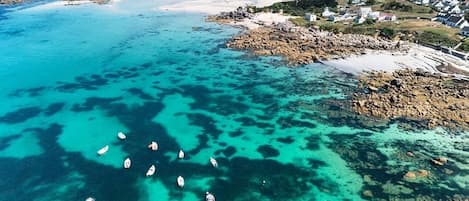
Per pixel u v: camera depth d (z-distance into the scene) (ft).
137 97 314.76
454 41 397.39
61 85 342.03
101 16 595.88
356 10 560.61
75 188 209.87
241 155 236.22
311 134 254.88
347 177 214.28
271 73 352.49
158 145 246.88
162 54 415.64
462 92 290.35
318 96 303.48
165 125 271.08
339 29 465.47
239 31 490.90
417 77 324.19
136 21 559.38
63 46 450.30
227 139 252.83
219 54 408.46
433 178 209.15
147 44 451.94
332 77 335.47
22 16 601.62
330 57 377.71
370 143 241.35
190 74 358.64
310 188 207.21
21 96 321.32
